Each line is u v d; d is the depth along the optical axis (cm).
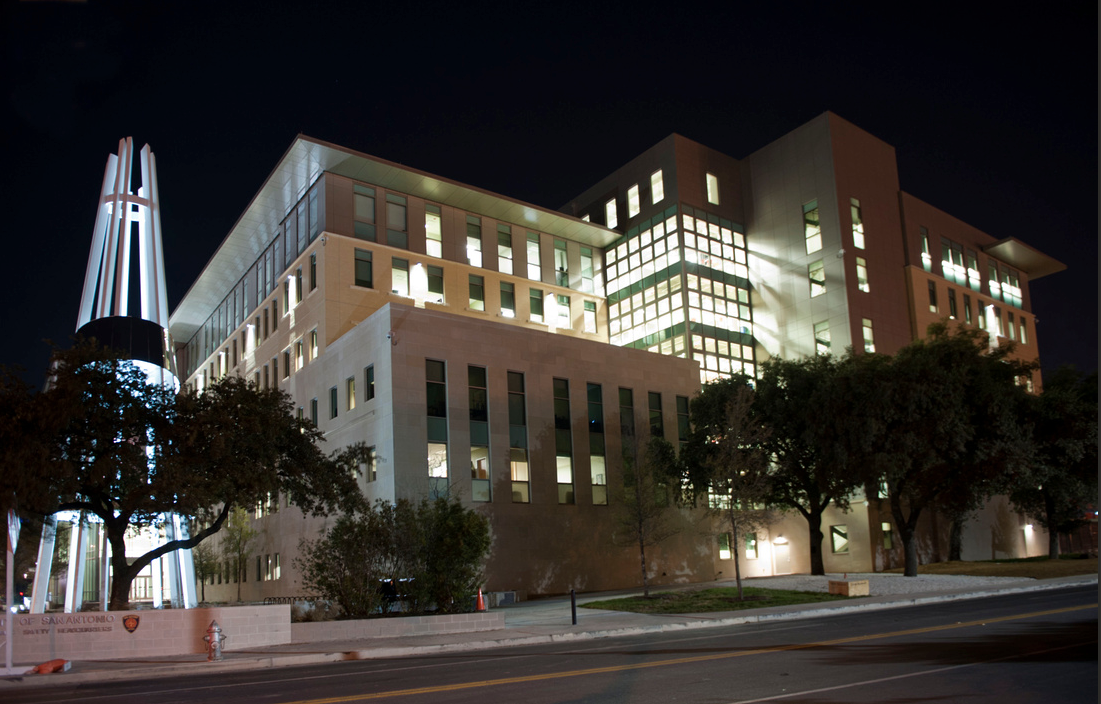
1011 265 8219
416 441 4172
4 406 2227
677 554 5069
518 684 1307
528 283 5944
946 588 3250
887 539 5697
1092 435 4394
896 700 1030
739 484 3198
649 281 6372
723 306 6316
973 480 4106
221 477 2470
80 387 2247
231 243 6194
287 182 5306
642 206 6612
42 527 3753
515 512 4425
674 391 5456
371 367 4406
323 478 2820
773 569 5859
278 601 4478
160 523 2738
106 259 4894
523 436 4591
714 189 6600
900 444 3806
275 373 5716
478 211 5769
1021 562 4891
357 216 5172
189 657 1977
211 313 7700
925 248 6900
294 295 5450
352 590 2480
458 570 2662
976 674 1201
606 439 4969
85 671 1739
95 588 6588
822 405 4059
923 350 4222
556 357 4878
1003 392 4047
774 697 1084
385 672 1577
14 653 1938
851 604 2698
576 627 2314
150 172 5312
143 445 2484
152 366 4712
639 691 1180
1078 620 1891
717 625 2336
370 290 5084
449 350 4409
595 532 4725
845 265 6022
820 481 4184
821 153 6297
